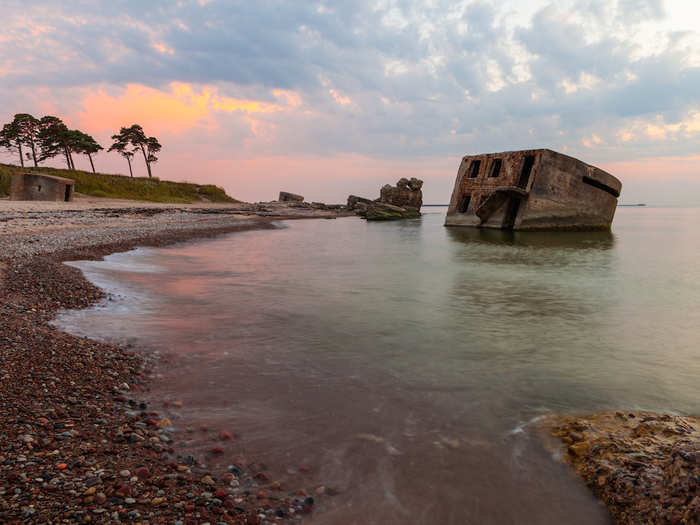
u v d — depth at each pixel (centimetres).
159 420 504
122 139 9056
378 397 600
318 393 605
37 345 661
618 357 800
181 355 730
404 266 2006
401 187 8388
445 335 919
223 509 354
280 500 379
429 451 470
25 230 2327
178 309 1046
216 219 4609
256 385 623
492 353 809
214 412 537
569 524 368
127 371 635
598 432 499
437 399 600
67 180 5116
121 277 1395
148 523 320
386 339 876
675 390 651
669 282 1627
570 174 3966
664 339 916
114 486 361
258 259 2111
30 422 446
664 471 388
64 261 1555
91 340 746
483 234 4012
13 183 4856
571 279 1689
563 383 671
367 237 3738
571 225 4119
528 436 505
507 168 4112
